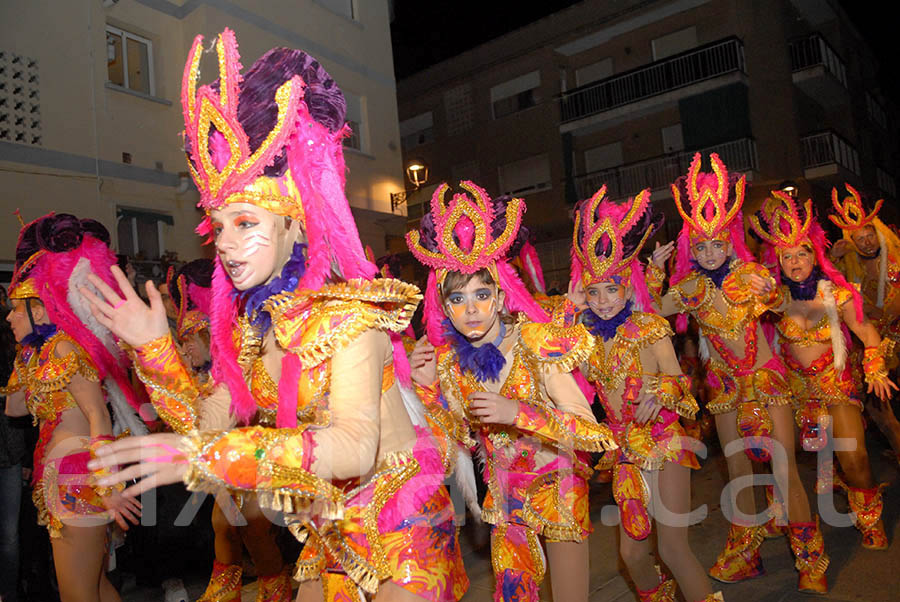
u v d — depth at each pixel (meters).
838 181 20.59
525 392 2.64
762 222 4.52
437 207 2.67
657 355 3.18
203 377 3.71
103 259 3.17
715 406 4.21
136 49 10.35
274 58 1.67
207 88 1.65
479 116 21.83
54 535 2.83
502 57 21.34
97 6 9.65
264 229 1.67
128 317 1.80
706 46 18.67
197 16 10.67
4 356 3.92
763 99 18.67
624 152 20.16
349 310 1.60
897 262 5.70
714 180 4.18
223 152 1.65
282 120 1.61
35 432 4.17
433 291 2.90
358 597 1.96
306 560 2.05
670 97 19.08
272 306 1.68
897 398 6.62
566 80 21.08
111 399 3.23
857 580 3.82
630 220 3.26
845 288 4.28
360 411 1.56
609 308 3.32
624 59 20.27
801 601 3.63
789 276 4.34
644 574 3.16
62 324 2.99
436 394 2.74
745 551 3.99
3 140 8.45
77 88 9.30
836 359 4.25
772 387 3.98
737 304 4.05
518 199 2.68
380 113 14.18
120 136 9.81
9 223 8.41
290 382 1.67
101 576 3.07
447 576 1.93
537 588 2.76
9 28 8.63
